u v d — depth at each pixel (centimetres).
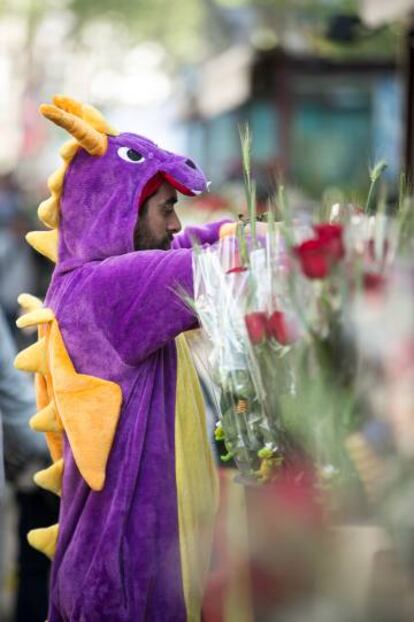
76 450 791
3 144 8219
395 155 2381
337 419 575
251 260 675
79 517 812
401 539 538
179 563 789
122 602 779
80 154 816
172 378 812
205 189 833
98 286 793
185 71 6875
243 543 665
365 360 561
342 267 583
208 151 5172
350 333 570
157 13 7794
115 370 796
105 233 808
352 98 3019
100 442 789
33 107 7512
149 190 822
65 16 7681
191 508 800
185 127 6141
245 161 727
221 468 875
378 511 559
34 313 816
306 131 3062
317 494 598
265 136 3800
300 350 596
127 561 782
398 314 542
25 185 4484
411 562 538
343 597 561
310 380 589
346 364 572
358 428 571
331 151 3036
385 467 546
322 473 589
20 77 7712
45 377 840
